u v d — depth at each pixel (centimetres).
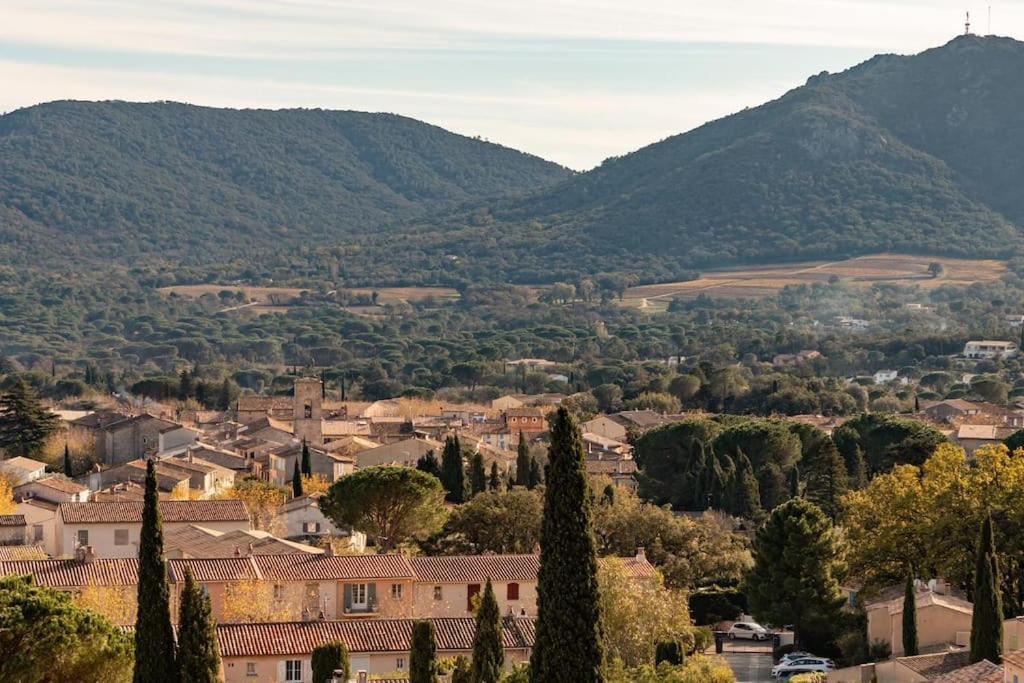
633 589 18275
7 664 11200
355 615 18362
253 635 15238
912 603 17075
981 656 15362
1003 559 19938
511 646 15462
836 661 19175
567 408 9456
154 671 11294
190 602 11475
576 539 9350
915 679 15938
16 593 11362
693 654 18362
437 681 13312
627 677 15262
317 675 14300
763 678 18538
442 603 18788
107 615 15675
